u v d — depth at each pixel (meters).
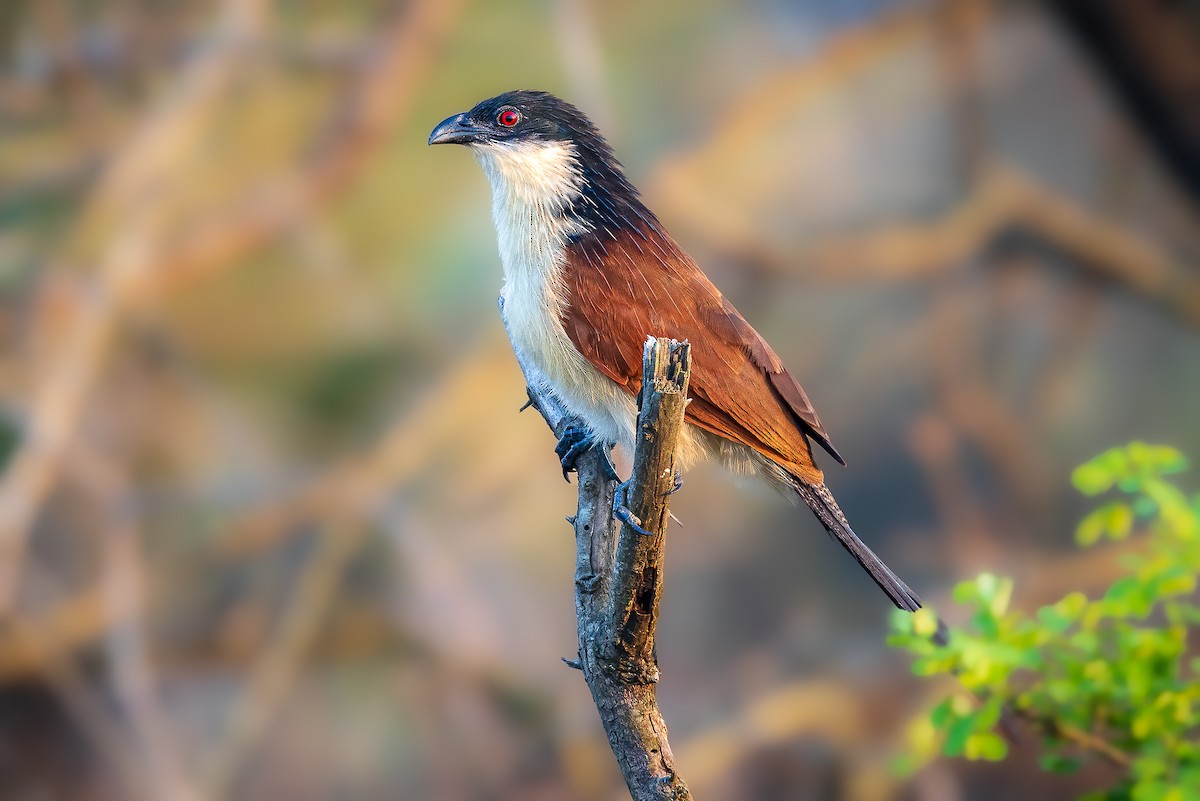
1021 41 14.40
